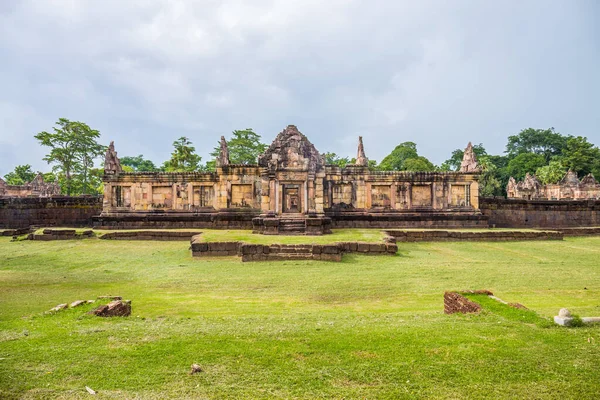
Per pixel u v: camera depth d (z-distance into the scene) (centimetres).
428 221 2998
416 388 488
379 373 527
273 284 1308
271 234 2275
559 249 2122
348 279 1373
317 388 490
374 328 726
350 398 465
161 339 662
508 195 6009
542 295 1152
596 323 723
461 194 3061
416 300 1108
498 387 488
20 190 5247
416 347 616
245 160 6819
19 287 1279
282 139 2514
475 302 881
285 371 535
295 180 2478
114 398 460
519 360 562
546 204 3481
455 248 2155
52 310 857
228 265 1642
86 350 607
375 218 2983
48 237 2466
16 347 618
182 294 1190
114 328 725
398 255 1855
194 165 6025
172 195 3052
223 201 2992
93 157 6400
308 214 2455
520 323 739
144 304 1066
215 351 602
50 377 514
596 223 3528
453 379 509
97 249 2109
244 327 739
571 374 519
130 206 3053
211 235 2205
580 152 7219
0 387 486
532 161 8238
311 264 1639
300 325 757
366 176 3052
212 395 471
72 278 1424
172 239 2483
